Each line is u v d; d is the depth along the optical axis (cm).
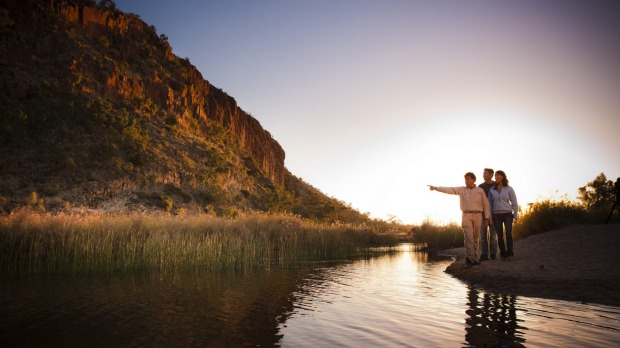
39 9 9731
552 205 1388
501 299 652
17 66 8362
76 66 9181
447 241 2027
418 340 436
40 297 722
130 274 1082
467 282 847
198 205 6962
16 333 483
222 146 11344
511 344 416
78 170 6556
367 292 743
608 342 418
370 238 2270
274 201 8294
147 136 8112
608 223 1237
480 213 957
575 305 593
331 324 510
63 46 9512
